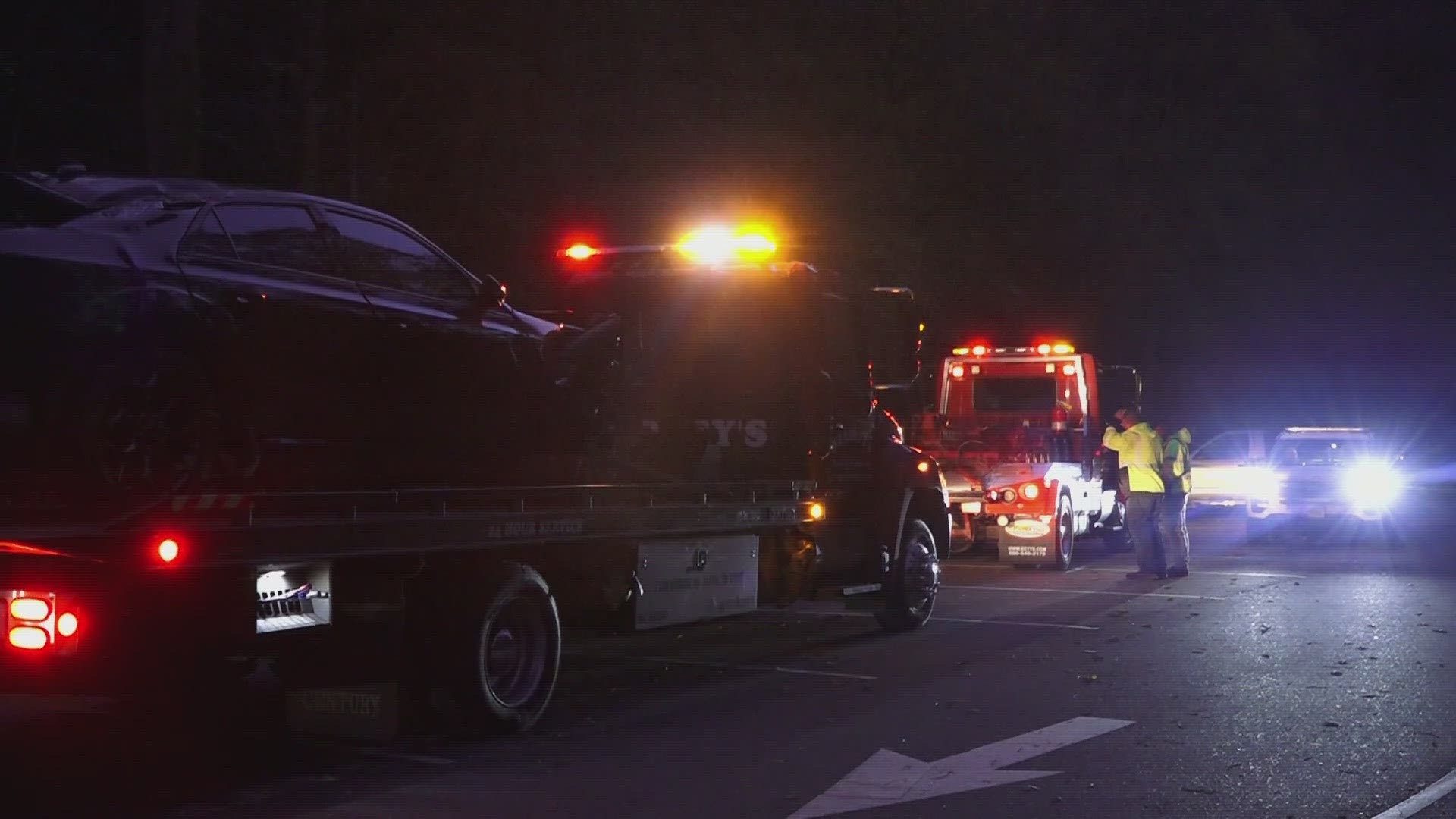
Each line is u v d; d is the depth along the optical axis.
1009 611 13.37
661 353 11.13
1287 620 12.53
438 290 8.48
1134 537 16.39
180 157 13.45
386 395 7.89
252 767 7.14
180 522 5.79
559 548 8.24
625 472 10.15
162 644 5.86
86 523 5.61
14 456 5.98
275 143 17.66
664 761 7.23
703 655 10.81
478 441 8.66
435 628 7.42
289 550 6.27
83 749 7.55
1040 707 8.61
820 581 11.03
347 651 6.90
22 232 6.04
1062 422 19.12
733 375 11.07
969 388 19.98
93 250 6.26
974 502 17.36
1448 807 6.33
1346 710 8.45
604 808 6.33
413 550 6.94
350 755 7.42
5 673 5.71
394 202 18.48
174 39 13.42
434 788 6.69
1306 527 21.83
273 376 7.10
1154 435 16.23
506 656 7.80
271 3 17.23
